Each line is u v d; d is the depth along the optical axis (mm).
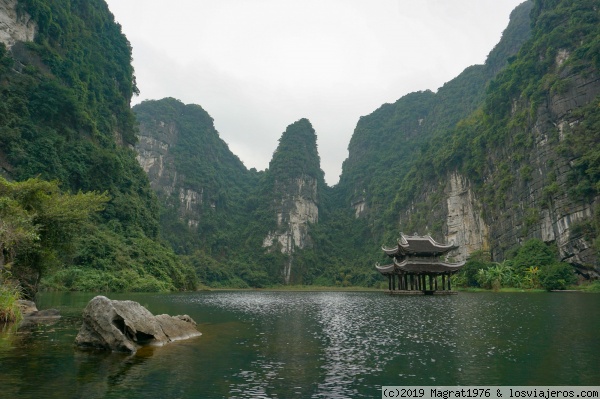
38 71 78312
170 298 50844
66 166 75750
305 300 52094
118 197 86938
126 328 15914
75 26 95000
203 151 192375
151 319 17406
